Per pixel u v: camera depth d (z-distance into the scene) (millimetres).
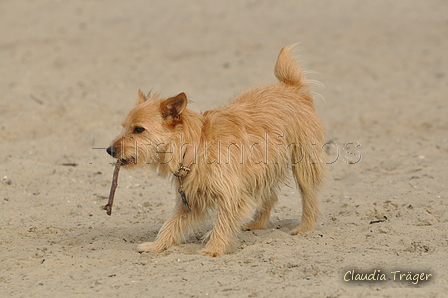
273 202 11031
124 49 30328
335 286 7527
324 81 25609
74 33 33500
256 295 7359
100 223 11141
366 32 33594
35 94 22297
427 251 9078
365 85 24938
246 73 25859
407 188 12734
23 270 8750
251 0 41969
